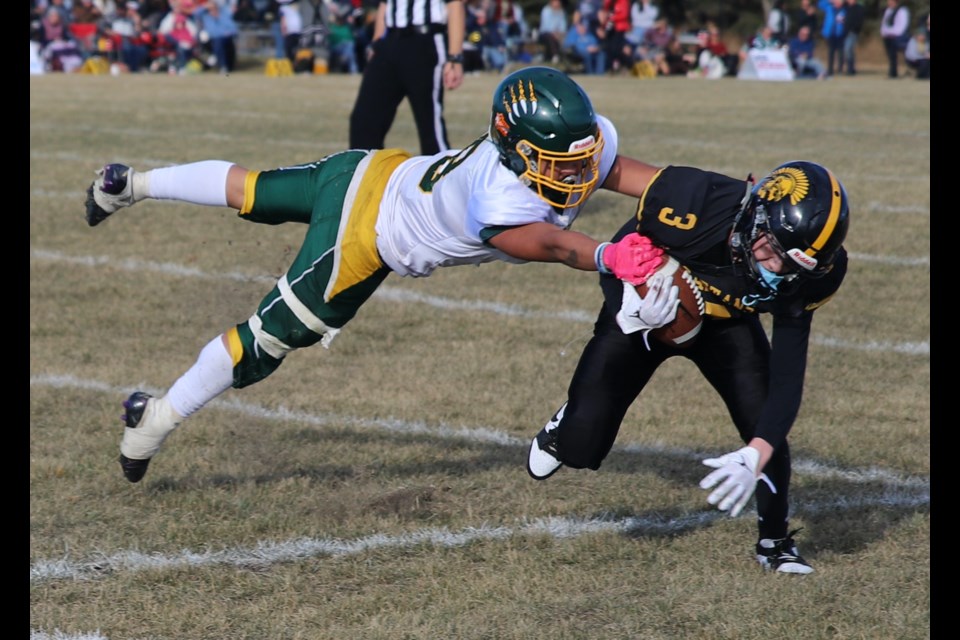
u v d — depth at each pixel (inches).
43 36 2637.8
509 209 344.5
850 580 362.6
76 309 685.9
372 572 368.5
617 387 372.2
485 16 2588.6
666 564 375.6
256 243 841.5
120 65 2645.2
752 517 415.5
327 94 1993.1
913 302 706.8
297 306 393.4
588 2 2657.5
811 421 513.7
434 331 651.5
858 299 714.2
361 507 418.3
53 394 544.1
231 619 337.7
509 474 452.8
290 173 403.9
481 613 339.6
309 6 2650.1
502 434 499.8
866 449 479.2
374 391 551.5
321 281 389.7
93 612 341.7
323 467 459.5
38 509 416.5
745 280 345.1
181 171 414.0
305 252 391.5
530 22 3683.6
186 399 405.1
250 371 404.5
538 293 732.0
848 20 2672.2
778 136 1422.2
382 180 384.8
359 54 2657.5
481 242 356.8
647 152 1267.2
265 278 705.6
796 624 333.4
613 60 2637.8
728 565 375.9
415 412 524.1
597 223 907.4
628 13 2628.0
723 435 498.3
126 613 341.7
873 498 431.5
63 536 393.7
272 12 3006.9
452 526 404.5
